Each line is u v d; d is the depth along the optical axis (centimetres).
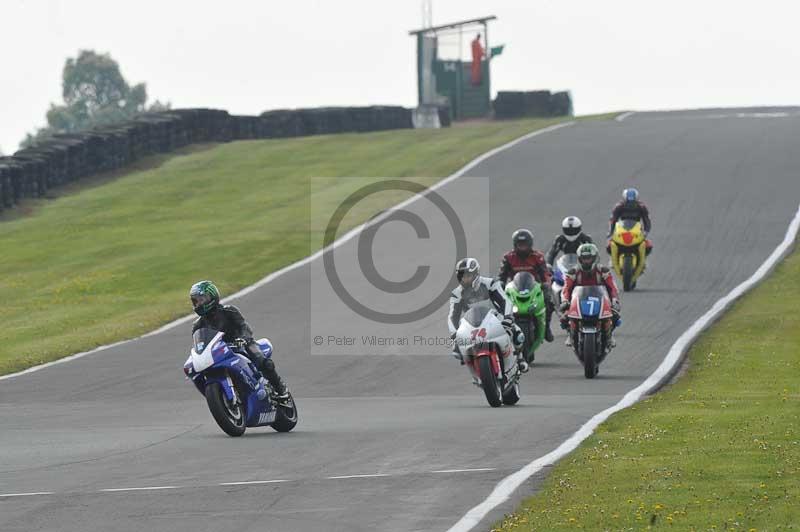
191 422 5441
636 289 9425
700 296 9025
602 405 5566
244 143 19362
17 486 3912
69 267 11931
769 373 6306
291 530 3222
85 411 5972
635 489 3547
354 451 4403
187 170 17200
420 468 4009
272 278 10575
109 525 3328
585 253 6838
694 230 11588
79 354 7994
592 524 3166
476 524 3203
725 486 3547
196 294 4950
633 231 9419
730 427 4578
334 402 6103
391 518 3319
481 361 5578
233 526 3284
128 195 15650
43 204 15262
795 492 3447
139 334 8681
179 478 3966
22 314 9981
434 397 6219
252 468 4116
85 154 16762
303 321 8794
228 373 4922
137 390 6694
